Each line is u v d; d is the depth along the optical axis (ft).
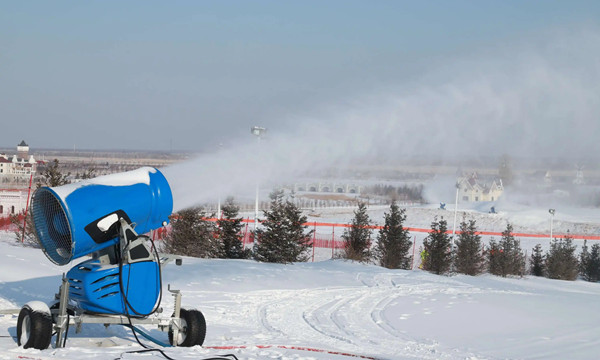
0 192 139.85
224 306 55.93
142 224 31.86
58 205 30.40
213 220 105.09
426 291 77.05
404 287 79.41
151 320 31.86
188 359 28.53
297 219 104.42
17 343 30.66
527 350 45.21
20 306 42.73
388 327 52.08
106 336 35.96
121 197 30.89
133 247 30.91
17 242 90.33
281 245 101.40
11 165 263.49
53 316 31.24
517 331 52.24
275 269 81.51
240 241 106.01
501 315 59.21
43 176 87.35
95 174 72.23
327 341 44.65
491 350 44.78
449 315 58.44
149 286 31.48
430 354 42.29
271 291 66.49
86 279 30.53
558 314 61.11
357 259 114.52
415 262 138.10
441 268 120.06
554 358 42.91
